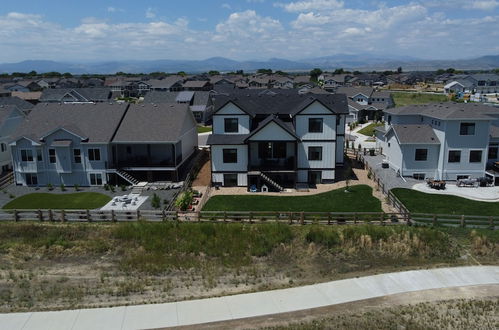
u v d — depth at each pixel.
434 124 42.38
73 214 32.00
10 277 24.64
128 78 188.12
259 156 41.44
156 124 44.34
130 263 26.11
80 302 21.77
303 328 19.06
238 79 167.38
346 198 36.47
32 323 19.77
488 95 125.25
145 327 19.42
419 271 24.61
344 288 22.77
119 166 42.31
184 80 149.00
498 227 29.45
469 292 22.20
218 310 20.75
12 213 33.19
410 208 33.47
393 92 135.00
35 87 150.25
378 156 52.72
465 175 40.94
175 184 41.78
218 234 29.11
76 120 44.47
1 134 46.75
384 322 19.45
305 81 162.75
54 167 41.62
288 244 28.12
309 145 40.62
